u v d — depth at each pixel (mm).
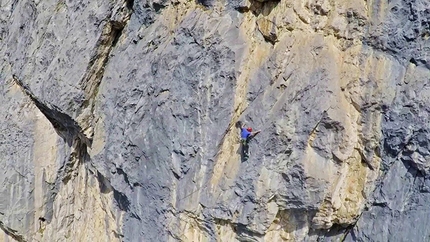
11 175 17328
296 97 12742
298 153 12898
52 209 17594
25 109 17203
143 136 14578
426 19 11992
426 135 12102
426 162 12250
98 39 15227
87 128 15867
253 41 13633
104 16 15086
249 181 13242
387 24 12383
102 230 16562
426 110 12062
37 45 16531
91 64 15414
